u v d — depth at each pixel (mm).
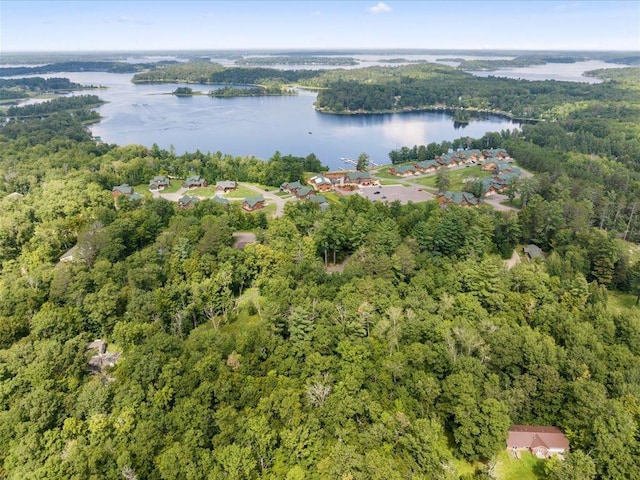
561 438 64750
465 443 61438
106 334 92875
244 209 177375
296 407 62906
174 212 159125
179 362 72438
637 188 195125
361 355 72938
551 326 87000
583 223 142625
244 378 69812
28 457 56656
